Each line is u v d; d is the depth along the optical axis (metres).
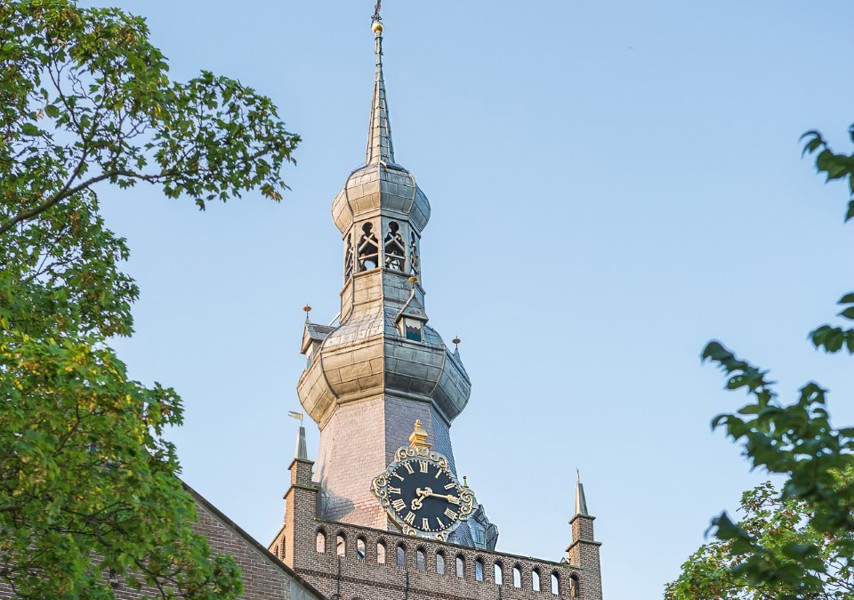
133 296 42.12
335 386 102.88
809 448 23.64
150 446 35.31
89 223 41.53
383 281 107.94
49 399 32.94
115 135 38.69
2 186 40.03
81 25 38.53
